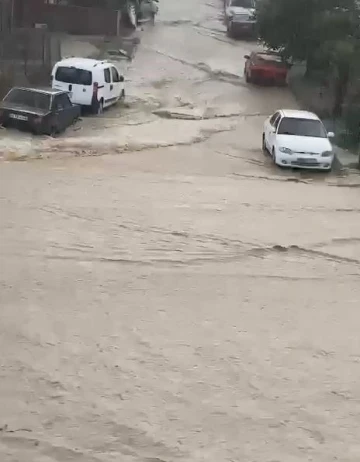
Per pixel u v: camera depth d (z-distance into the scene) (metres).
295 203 14.65
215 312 8.84
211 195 14.59
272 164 19.14
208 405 6.75
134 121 23.00
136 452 5.95
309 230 12.58
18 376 6.96
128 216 12.32
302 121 19.67
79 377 7.04
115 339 7.89
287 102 28.28
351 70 25.91
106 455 5.87
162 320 8.47
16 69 25.30
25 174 14.95
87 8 34.91
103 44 33.06
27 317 8.21
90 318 8.34
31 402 6.54
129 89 27.39
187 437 6.22
